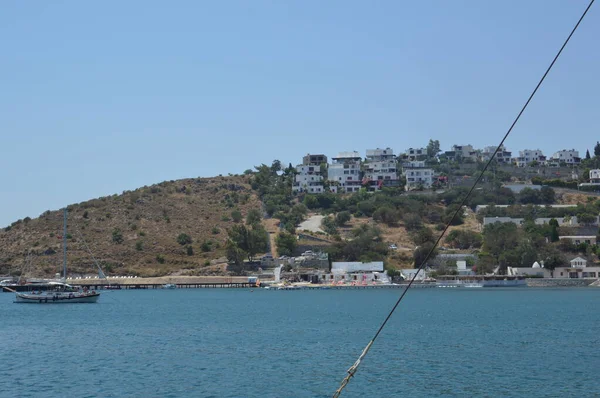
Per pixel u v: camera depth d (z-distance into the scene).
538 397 74.31
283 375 86.38
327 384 80.94
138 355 102.94
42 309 188.00
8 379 85.00
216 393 76.94
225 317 162.75
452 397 74.25
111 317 164.00
